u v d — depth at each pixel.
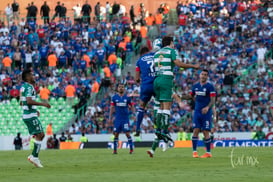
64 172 24.42
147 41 94.50
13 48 101.31
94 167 27.42
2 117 91.81
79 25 103.75
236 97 84.69
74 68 95.50
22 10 115.88
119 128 49.81
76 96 90.50
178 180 19.66
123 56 97.69
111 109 51.12
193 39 99.06
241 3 103.38
